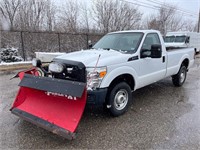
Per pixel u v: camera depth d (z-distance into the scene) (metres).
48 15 22.70
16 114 3.69
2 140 3.29
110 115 4.18
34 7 22.22
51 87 3.38
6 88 6.41
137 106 4.82
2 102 5.05
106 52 4.29
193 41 19.20
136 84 4.51
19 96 3.90
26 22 21.69
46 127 3.22
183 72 6.71
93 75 3.61
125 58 4.16
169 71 5.74
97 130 3.63
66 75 3.73
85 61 3.71
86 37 15.95
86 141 3.28
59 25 22.53
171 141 3.26
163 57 5.33
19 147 3.11
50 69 3.80
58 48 14.65
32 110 3.68
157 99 5.35
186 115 4.29
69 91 3.19
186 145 3.15
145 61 4.68
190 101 5.20
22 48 12.99
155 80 5.23
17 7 21.88
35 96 3.84
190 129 3.66
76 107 3.32
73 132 3.04
